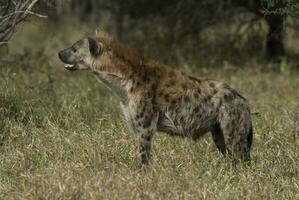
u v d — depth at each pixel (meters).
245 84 28.73
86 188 14.96
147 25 34.56
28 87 23.45
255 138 19.95
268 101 25.64
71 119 20.64
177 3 33.66
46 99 22.50
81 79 28.38
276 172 17.11
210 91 17.36
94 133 19.25
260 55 33.28
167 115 17.22
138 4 33.91
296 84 29.16
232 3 32.44
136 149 18.02
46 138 19.03
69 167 16.53
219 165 17.34
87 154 17.73
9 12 21.22
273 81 29.45
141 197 14.80
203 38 34.72
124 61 17.08
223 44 33.56
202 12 33.19
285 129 20.80
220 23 34.03
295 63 33.06
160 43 33.91
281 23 29.78
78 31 43.75
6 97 21.12
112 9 34.91
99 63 17.17
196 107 17.27
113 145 18.45
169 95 17.16
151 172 16.00
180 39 33.78
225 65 31.11
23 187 15.72
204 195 15.05
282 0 22.16
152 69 17.20
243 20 33.78
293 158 17.88
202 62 32.69
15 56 27.08
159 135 19.41
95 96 25.42
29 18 22.78
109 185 15.22
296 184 16.19
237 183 16.27
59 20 44.12
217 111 17.34
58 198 14.79
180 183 15.69
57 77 28.38
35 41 43.16
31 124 20.00
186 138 18.27
